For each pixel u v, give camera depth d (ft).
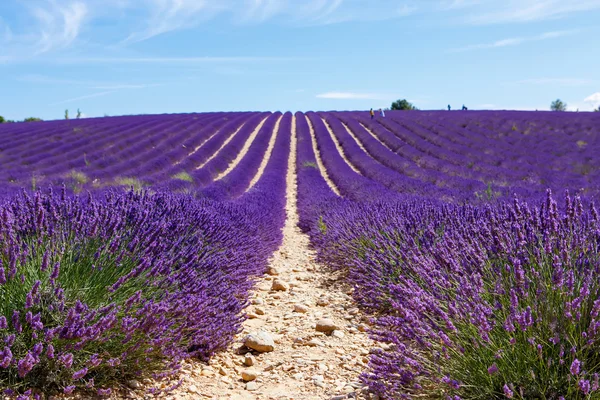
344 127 142.10
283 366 10.87
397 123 131.44
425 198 37.35
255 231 26.07
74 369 8.29
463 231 13.69
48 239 10.57
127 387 9.05
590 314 7.52
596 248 9.41
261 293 18.33
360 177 66.85
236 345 12.40
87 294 9.52
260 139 121.29
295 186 76.59
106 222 12.05
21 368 6.84
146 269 11.31
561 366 7.30
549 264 9.03
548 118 120.98
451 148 88.63
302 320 14.65
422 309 9.05
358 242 20.33
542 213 11.56
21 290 8.64
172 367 9.64
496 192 42.52
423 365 8.34
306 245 32.17
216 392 9.44
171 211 17.26
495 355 7.36
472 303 8.63
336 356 11.44
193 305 10.75
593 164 68.95
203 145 100.17
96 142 91.09
